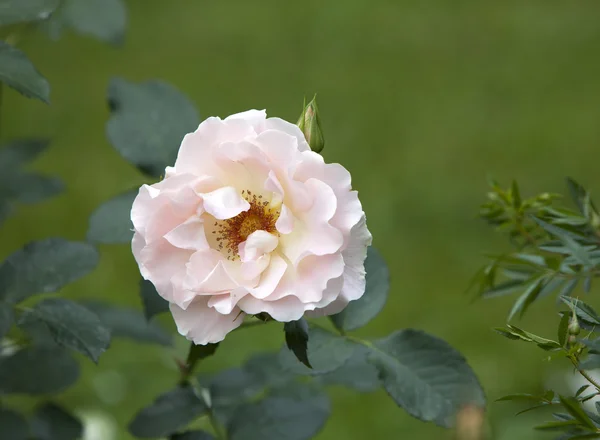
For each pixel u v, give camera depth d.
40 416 1.17
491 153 2.66
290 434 1.12
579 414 0.98
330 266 1.01
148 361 1.82
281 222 1.01
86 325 1.06
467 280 2.17
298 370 1.07
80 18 1.22
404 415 1.75
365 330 2.01
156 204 1.02
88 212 2.32
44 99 1.06
